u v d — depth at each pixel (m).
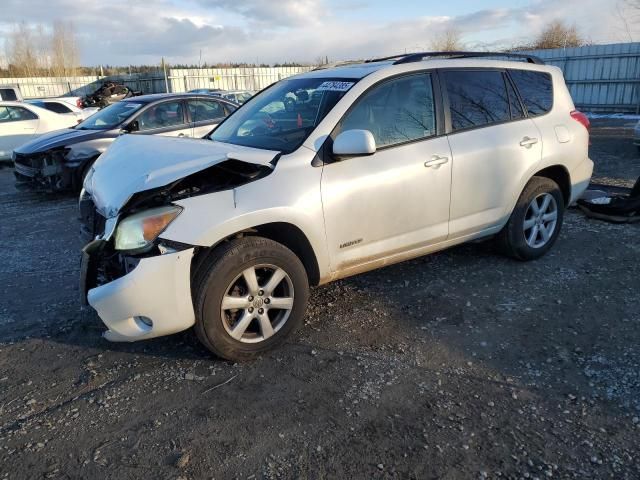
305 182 3.30
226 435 2.64
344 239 3.52
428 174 3.82
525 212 4.58
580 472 2.36
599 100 20.91
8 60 42.91
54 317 3.95
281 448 2.54
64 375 3.19
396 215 3.73
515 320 3.75
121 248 2.94
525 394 2.92
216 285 3.05
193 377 3.13
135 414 2.81
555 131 4.68
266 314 3.29
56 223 6.70
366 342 3.50
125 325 2.98
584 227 5.84
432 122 3.96
